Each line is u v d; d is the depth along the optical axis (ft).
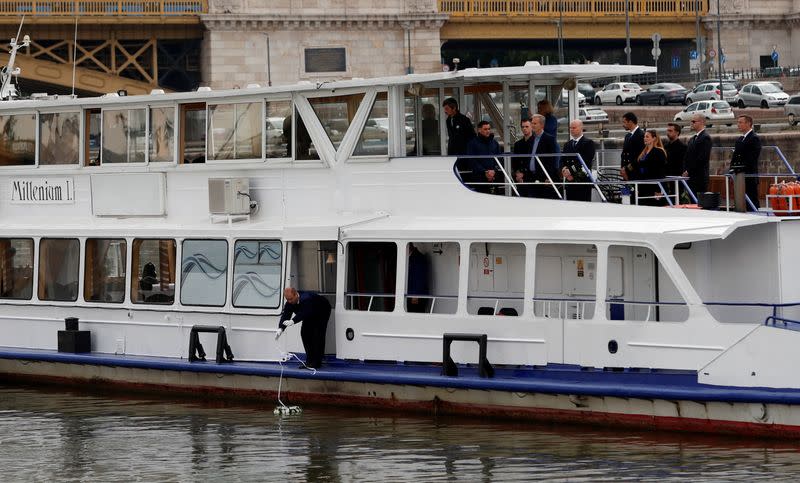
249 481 224.53
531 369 239.50
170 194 280.51
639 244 229.25
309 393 260.62
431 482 219.41
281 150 268.21
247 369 262.88
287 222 267.39
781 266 233.35
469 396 245.45
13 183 299.17
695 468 216.54
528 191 253.65
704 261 239.50
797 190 237.04
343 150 261.24
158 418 263.49
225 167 273.13
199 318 270.87
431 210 254.47
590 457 224.53
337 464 230.48
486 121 256.11
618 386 231.09
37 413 270.87
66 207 293.02
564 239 235.40
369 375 250.37
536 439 235.20
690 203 251.60
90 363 280.92
